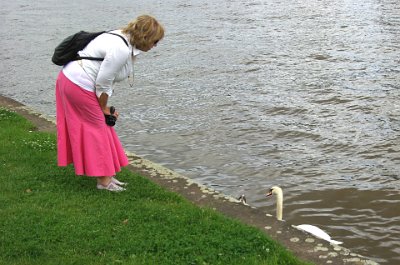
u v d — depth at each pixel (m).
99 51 5.08
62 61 5.16
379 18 19.50
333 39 16.14
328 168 7.55
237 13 22.02
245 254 4.55
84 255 4.49
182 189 5.88
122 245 4.62
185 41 16.56
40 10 25.19
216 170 7.52
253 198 6.79
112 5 26.12
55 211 5.11
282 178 7.29
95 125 5.28
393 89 10.95
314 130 8.86
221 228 4.88
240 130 8.92
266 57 14.14
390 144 8.27
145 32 5.01
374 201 6.69
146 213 5.10
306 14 21.19
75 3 27.38
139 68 13.34
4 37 18.59
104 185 5.58
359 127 8.96
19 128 7.58
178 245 4.62
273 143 8.40
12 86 12.34
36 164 6.17
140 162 6.52
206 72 12.78
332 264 4.57
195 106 10.20
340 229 6.17
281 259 4.50
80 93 5.12
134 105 10.38
